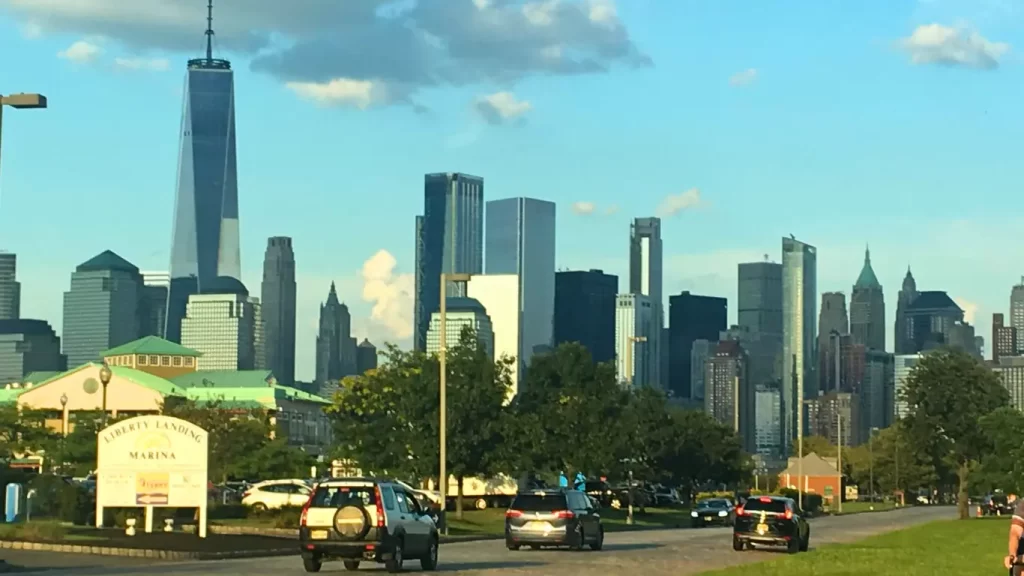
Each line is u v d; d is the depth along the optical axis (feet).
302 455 287.48
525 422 227.61
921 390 319.47
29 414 308.81
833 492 476.54
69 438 279.90
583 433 252.83
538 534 140.77
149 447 142.82
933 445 320.50
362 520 102.68
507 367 234.79
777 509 144.66
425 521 111.24
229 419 285.43
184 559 120.88
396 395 232.94
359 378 282.97
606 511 294.87
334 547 102.47
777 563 111.86
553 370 262.26
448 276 181.98
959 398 317.01
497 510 266.57
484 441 221.66
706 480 406.82
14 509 160.66
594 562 120.88
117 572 100.73
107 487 143.02
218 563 114.32
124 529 146.41
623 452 255.09
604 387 260.42
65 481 185.68
